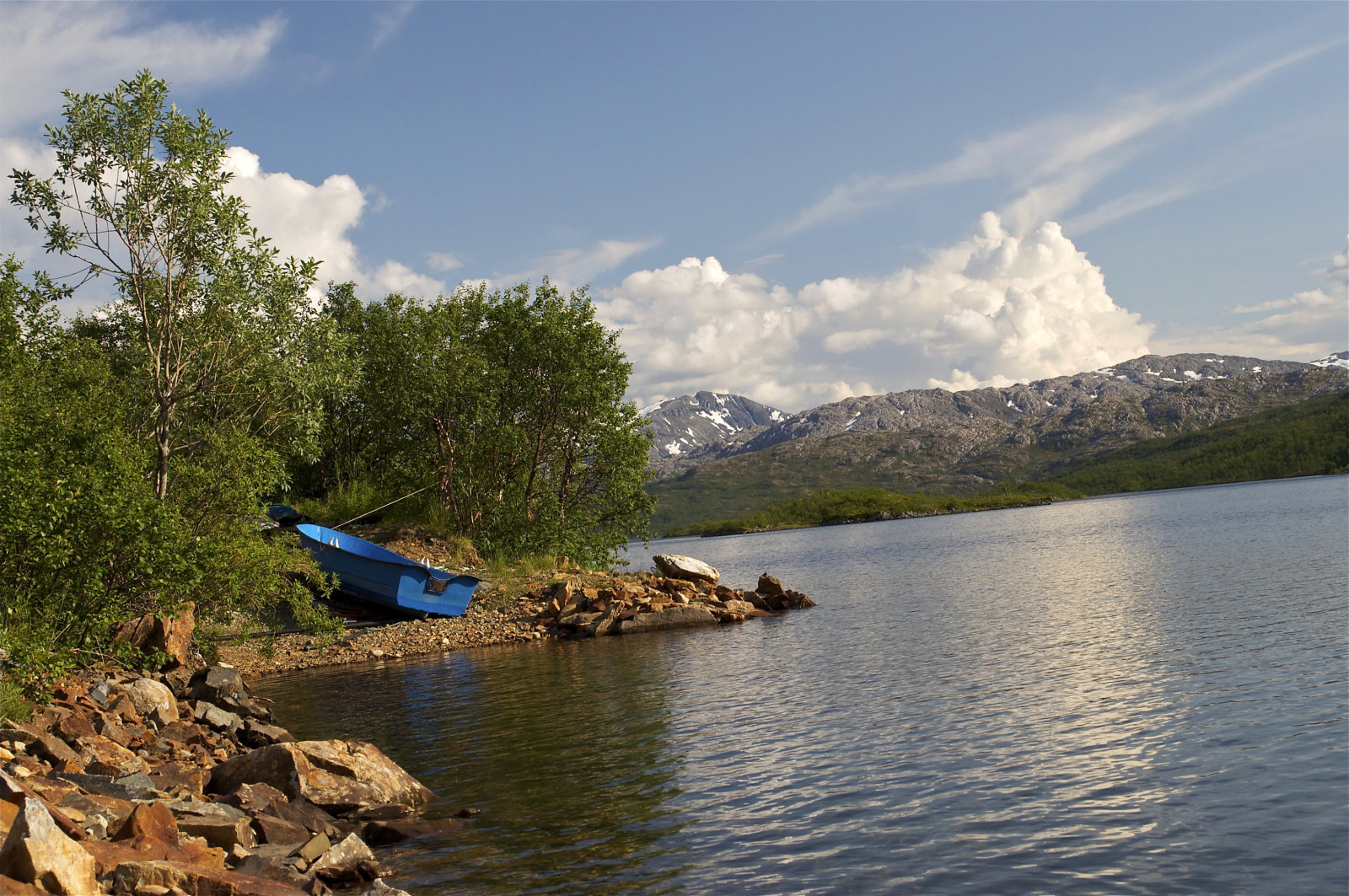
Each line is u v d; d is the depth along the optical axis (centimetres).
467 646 2842
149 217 1856
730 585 5538
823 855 886
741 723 1519
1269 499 12144
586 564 4128
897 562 6419
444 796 1191
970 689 1677
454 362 3794
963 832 927
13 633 1219
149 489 1555
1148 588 3189
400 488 3994
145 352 1966
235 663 2527
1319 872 767
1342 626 1994
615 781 1204
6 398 1513
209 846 853
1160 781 1041
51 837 595
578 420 4050
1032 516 15825
